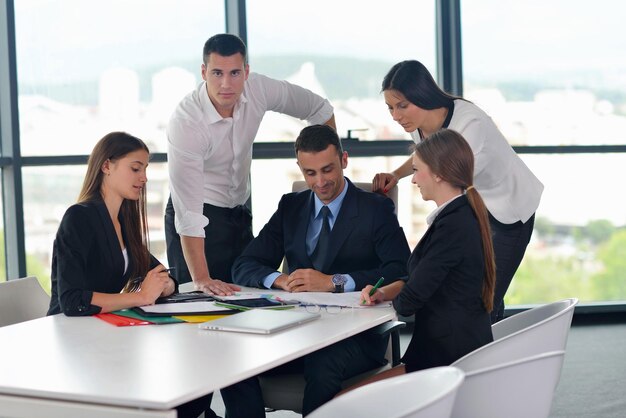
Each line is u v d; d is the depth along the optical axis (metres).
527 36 5.88
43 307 3.18
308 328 2.45
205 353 2.17
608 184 6.07
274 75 5.61
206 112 3.64
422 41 5.80
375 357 2.88
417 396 1.92
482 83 5.88
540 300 6.14
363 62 5.73
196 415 2.96
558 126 5.96
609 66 5.96
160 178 5.37
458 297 2.68
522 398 2.18
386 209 3.26
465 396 2.16
